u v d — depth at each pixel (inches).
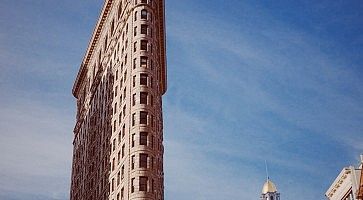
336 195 3353.8
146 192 3474.4
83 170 5206.7
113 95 4404.5
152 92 3895.2
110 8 5054.1
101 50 5260.8
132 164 3595.0
